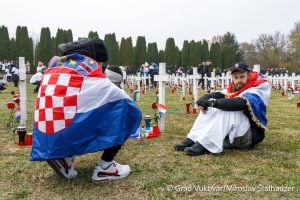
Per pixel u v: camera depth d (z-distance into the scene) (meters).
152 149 5.95
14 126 8.13
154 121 8.02
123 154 5.64
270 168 4.91
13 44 53.34
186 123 8.63
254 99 5.58
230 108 5.49
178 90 22.73
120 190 4.20
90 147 4.20
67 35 53.31
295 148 6.05
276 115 10.24
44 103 4.17
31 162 5.31
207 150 5.58
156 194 4.08
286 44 77.81
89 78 4.26
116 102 4.33
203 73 23.61
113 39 52.09
